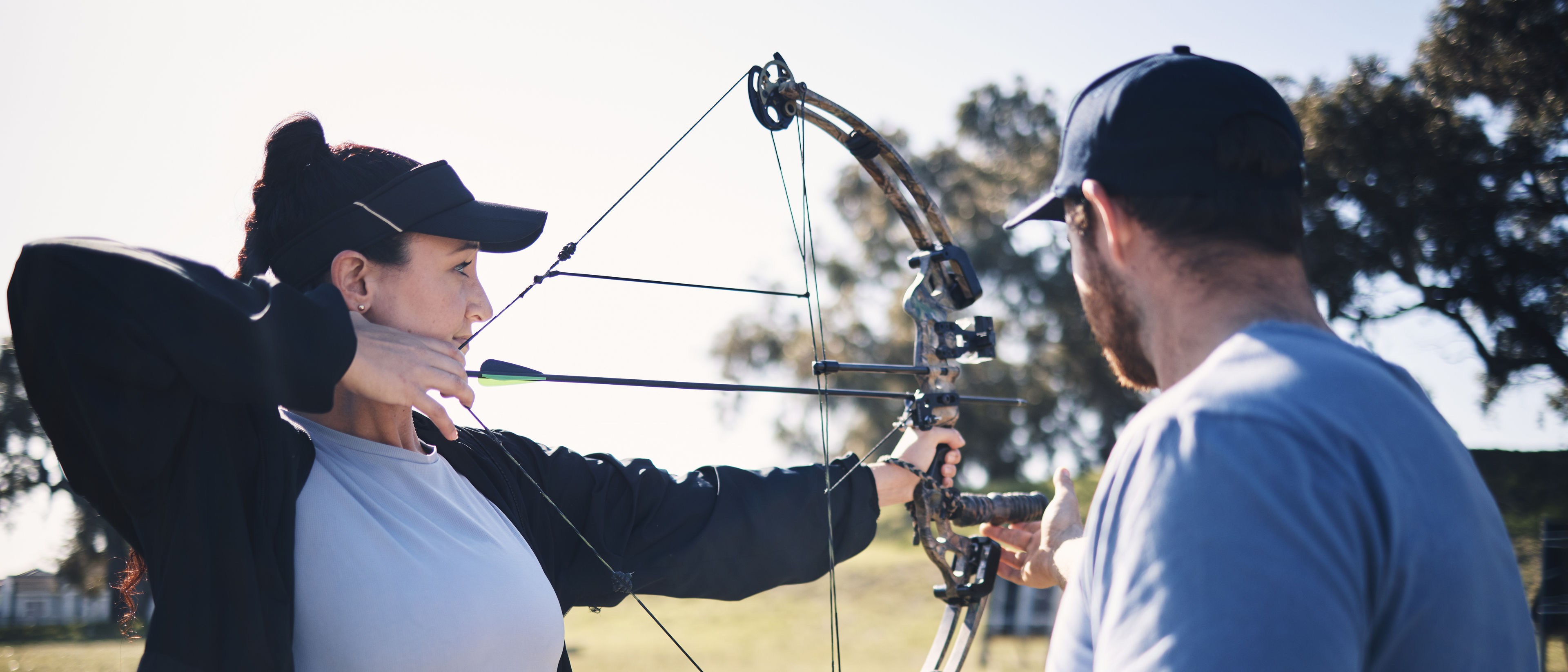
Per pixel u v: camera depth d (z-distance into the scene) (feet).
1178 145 3.12
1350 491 2.63
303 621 4.46
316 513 4.55
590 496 5.78
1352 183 41.81
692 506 6.03
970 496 6.48
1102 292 3.40
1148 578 2.68
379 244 4.79
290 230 4.81
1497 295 40.52
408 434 5.07
